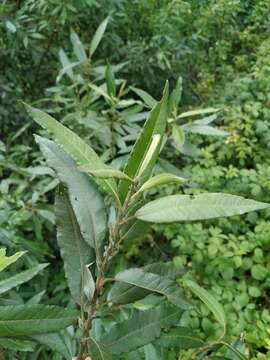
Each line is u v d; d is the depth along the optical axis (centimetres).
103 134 77
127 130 78
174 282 29
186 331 36
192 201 26
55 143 29
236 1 156
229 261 84
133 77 126
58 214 30
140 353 42
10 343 33
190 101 143
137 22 136
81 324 30
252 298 87
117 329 31
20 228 74
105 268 29
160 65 119
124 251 87
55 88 88
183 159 107
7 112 100
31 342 34
